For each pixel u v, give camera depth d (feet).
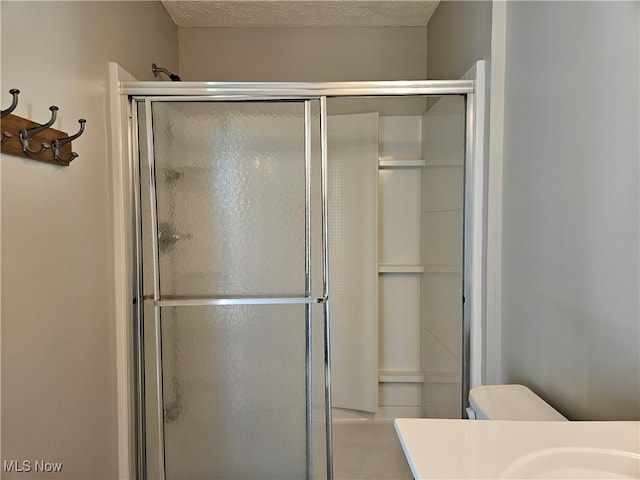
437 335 8.48
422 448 2.72
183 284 6.73
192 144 6.63
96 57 5.79
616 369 3.70
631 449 2.73
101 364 5.91
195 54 10.11
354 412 9.86
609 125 3.77
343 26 10.05
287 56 10.12
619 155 3.65
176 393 6.84
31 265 4.29
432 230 8.75
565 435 2.91
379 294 9.95
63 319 4.92
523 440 2.84
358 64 10.10
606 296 3.83
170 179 6.66
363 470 7.91
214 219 6.70
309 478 6.93
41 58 4.50
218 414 6.89
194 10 9.15
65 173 4.96
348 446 8.77
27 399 4.23
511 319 5.86
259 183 6.68
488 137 6.23
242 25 9.97
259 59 10.14
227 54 10.14
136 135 6.61
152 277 6.75
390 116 9.41
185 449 6.88
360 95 6.56
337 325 9.82
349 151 9.57
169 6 8.95
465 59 7.22
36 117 4.40
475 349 6.61
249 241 6.72
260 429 6.92
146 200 6.66
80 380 5.33
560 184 4.58
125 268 6.43
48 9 4.64
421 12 9.37
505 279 6.07
